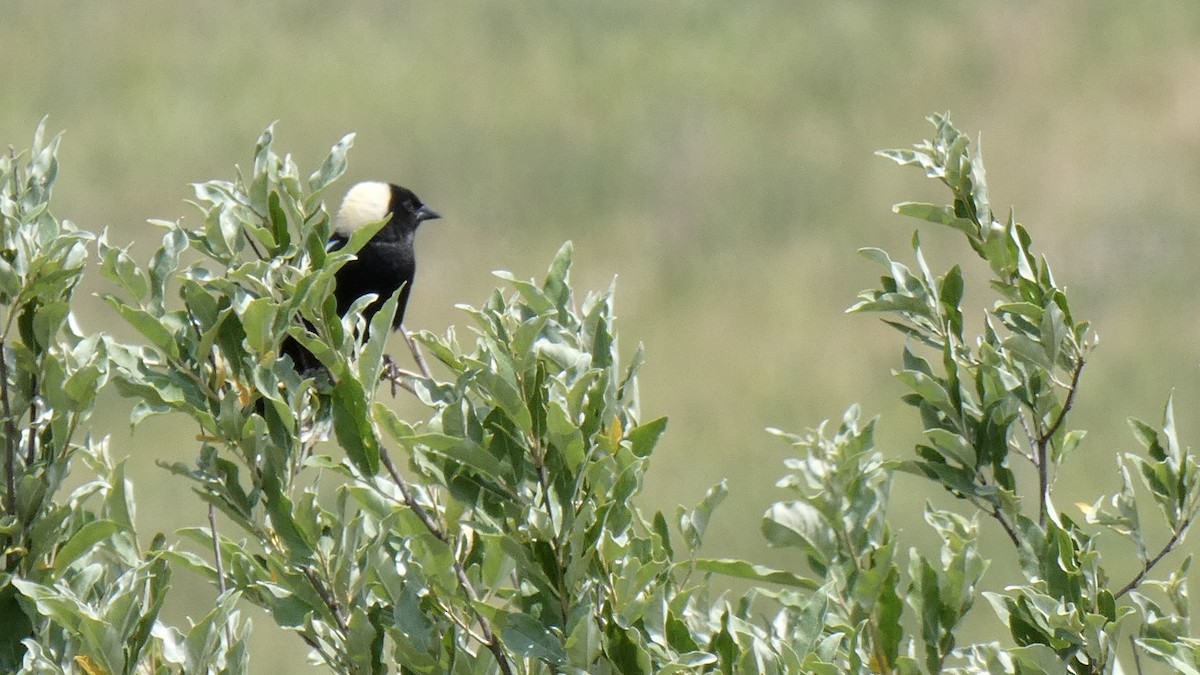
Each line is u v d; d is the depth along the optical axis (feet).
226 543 14.32
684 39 116.88
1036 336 15.93
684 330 80.33
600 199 96.37
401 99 108.58
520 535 12.82
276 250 14.05
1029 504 56.75
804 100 107.55
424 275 86.74
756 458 65.16
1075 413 68.90
